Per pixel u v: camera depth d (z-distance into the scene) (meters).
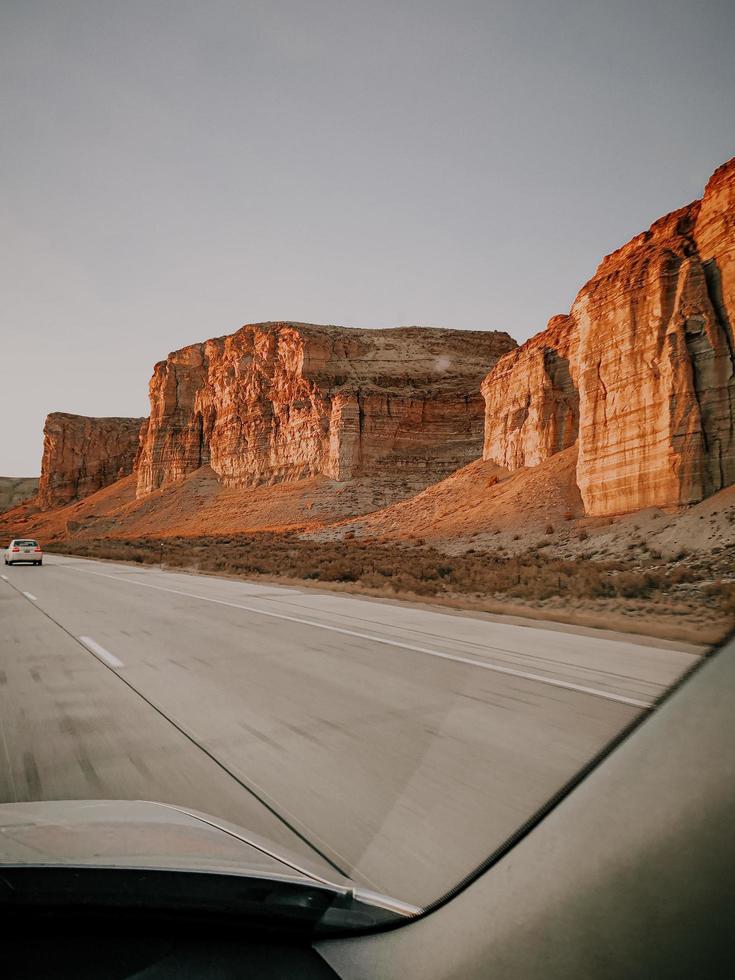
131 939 1.39
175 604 16.34
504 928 1.17
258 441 121.75
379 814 3.79
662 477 38.53
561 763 4.68
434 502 71.69
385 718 6.02
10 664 8.98
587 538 40.28
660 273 40.47
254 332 128.50
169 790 4.28
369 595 18.62
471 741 5.24
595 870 0.98
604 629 12.09
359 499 97.19
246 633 11.55
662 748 0.93
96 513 157.12
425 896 2.76
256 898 1.46
